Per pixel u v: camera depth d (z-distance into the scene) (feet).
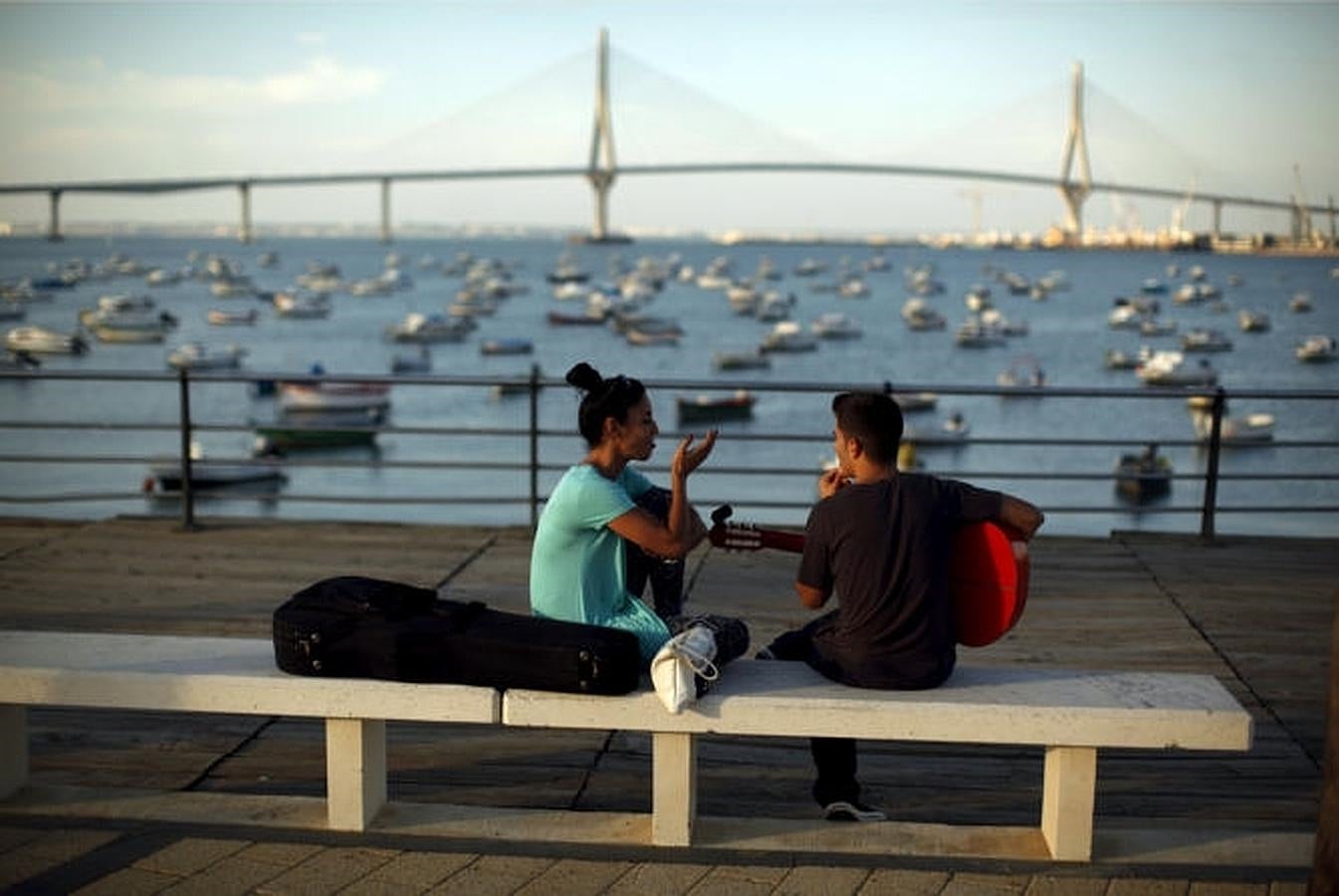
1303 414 145.28
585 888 11.00
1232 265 563.89
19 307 298.56
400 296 388.98
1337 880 9.40
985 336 236.43
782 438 24.52
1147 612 20.40
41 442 132.36
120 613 19.74
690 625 12.01
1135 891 11.02
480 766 14.25
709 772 14.15
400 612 11.81
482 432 25.70
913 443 126.52
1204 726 11.01
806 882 11.12
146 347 226.99
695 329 277.23
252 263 646.33
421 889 10.98
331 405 140.46
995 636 11.72
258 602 20.36
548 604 12.10
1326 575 22.82
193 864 11.42
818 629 12.31
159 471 103.96
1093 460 122.31
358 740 12.03
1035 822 12.91
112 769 14.01
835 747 12.51
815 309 338.34
